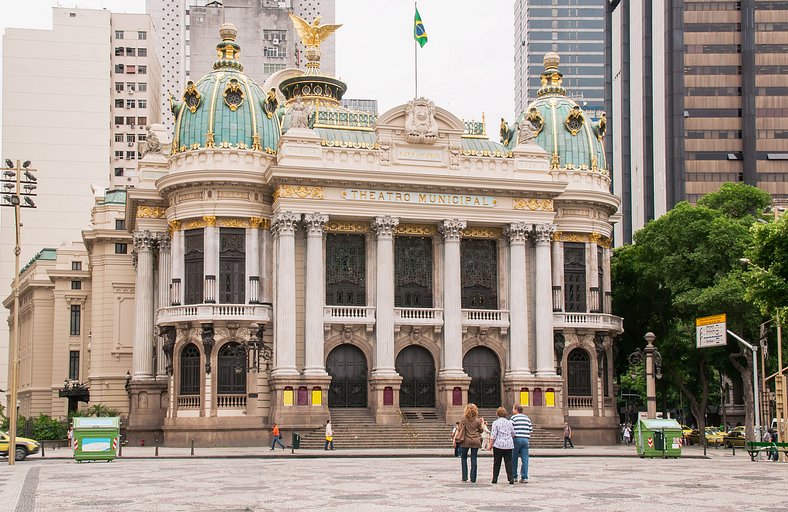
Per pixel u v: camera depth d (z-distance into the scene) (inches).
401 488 1443.2
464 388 3132.4
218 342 3036.4
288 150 3073.3
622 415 6117.1
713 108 6043.3
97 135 6476.4
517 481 1526.8
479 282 3319.4
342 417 3058.6
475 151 3270.2
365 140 3346.5
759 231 2465.6
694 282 3297.2
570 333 3353.8
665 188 6082.7
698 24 6082.7
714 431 4402.1
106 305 3841.0
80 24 6530.5
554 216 3376.0
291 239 3048.7
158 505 1208.2
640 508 1180.5
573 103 3627.0
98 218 3927.2
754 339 3179.1
